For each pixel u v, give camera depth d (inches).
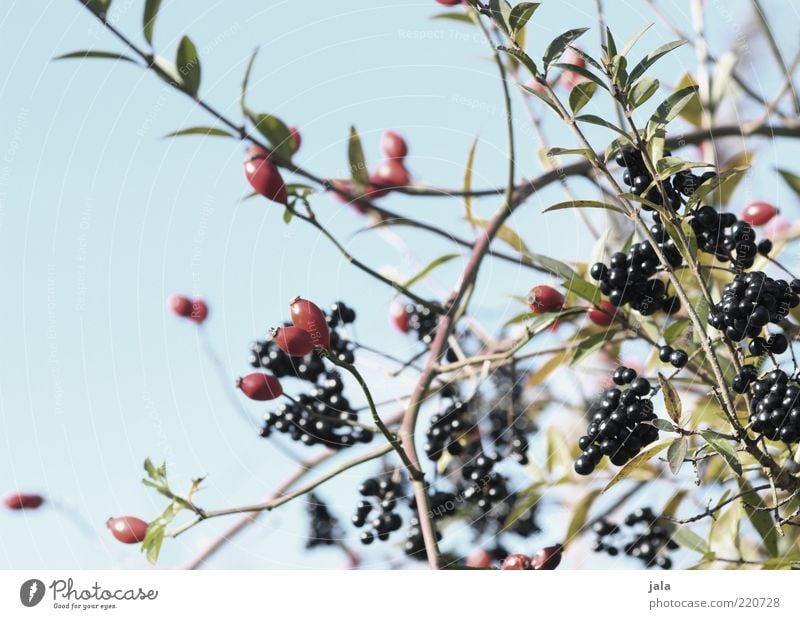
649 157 70.1
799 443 66.2
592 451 68.6
